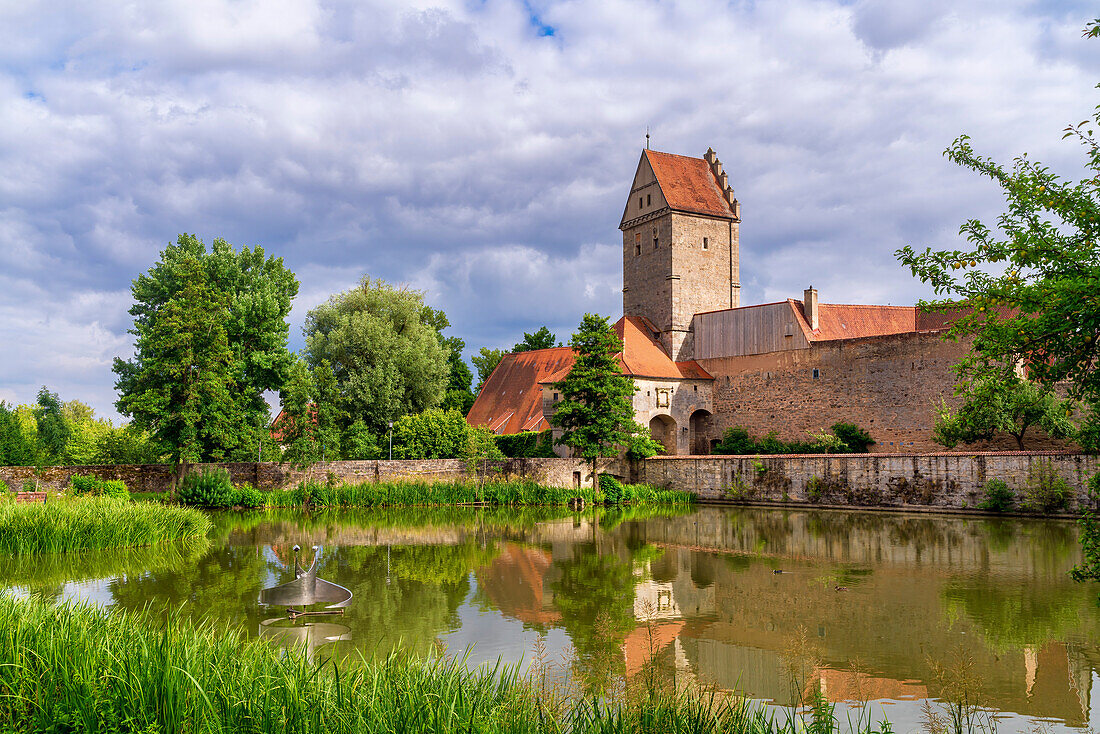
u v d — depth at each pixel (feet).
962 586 71.67
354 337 205.98
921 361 164.76
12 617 38.40
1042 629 56.49
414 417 192.34
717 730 31.78
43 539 91.15
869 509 145.59
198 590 71.05
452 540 109.09
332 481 171.42
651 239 225.35
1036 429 144.25
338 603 62.95
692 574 80.38
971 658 49.44
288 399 170.50
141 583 74.28
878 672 47.50
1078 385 28.99
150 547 97.81
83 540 93.91
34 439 231.30
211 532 118.01
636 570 83.10
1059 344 27.68
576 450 184.96
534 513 152.05
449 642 54.29
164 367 153.58
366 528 124.88
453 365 289.12
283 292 216.13
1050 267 29.01
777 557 90.89
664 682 45.01
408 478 176.04
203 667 33.55
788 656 45.14
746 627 58.54
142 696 30.22
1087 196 28.99
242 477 170.91
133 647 34.91
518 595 70.28
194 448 153.99
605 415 168.86
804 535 111.14
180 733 29.22
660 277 221.25
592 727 31.04
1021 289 27.84
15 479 157.99
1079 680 45.55
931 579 75.25
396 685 32.96
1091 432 29.84
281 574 79.51
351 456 193.26
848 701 42.55
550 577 79.25
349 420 200.03
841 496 150.30
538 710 32.12
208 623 58.75
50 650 34.17
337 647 52.34
